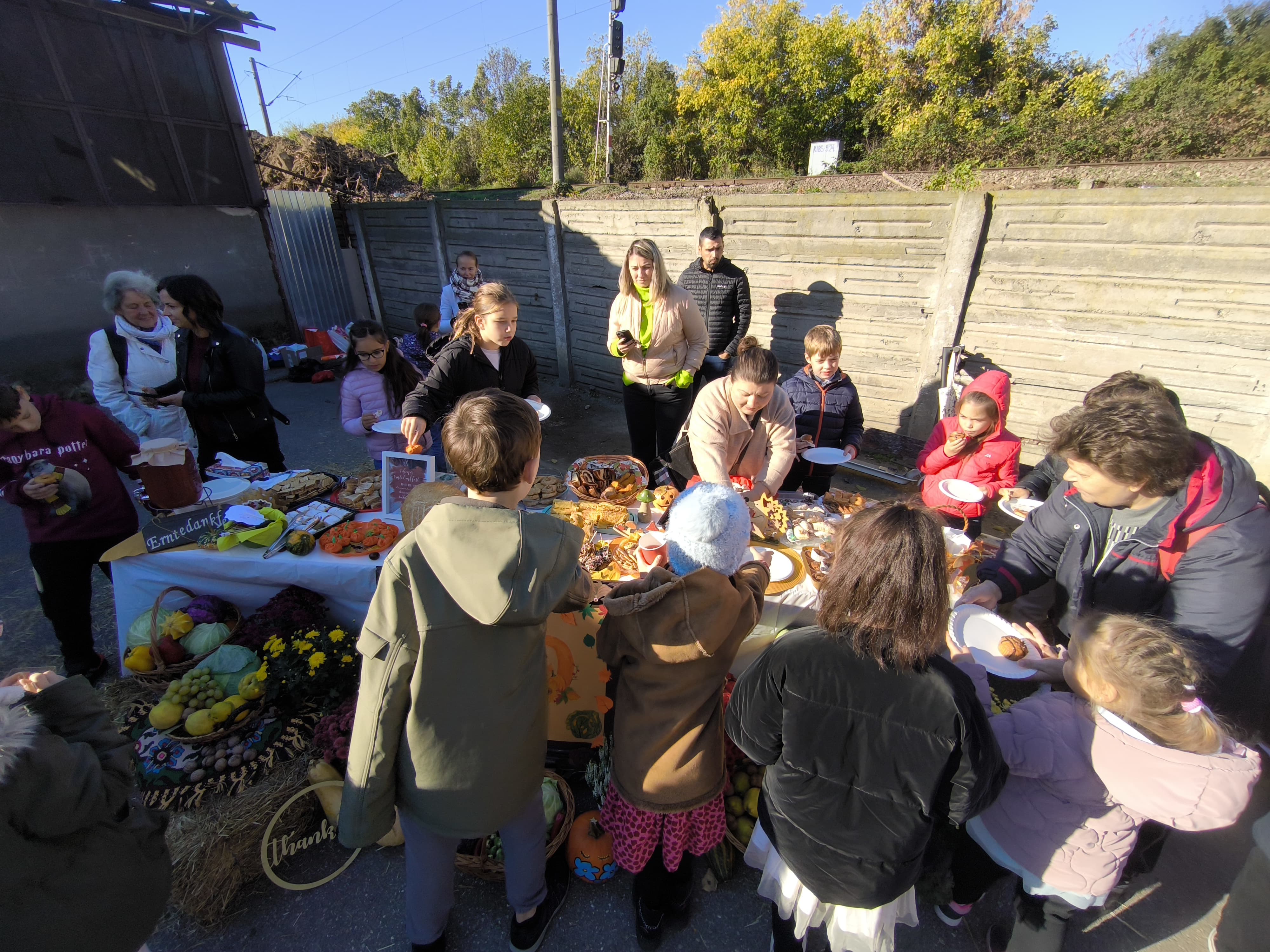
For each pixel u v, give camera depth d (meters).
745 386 2.30
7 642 3.09
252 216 8.10
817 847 1.28
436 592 1.27
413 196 12.11
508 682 1.39
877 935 1.40
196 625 2.31
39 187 6.39
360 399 3.15
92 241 6.81
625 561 2.13
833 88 21.52
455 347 2.84
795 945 1.60
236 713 2.07
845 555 1.19
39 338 6.55
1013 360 4.33
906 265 4.57
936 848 1.57
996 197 4.09
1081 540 1.89
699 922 1.86
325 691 2.23
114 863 1.29
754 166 22.14
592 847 1.95
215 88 7.54
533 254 7.06
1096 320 3.95
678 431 4.19
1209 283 3.54
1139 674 1.27
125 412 3.14
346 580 2.34
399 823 2.03
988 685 1.72
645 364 3.96
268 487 2.82
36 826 1.13
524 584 1.26
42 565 2.45
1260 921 1.40
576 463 2.79
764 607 2.06
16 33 6.04
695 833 1.68
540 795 1.66
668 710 1.52
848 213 4.70
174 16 7.00
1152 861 1.79
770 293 5.34
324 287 9.09
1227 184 7.36
